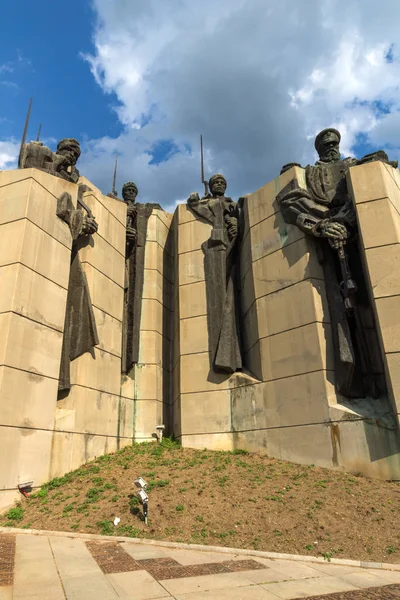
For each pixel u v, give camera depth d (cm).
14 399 978
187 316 1484
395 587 521
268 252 1334
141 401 1518
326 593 492
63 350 1191
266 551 683
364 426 1004
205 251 1519
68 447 1130
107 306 1416
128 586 497
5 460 931
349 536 721
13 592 467
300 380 1145
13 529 807
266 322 1284
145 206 1778
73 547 681
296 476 998
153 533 755
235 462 1134
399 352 963
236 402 1304
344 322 1109
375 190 1104
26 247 1089
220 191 1611
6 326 997
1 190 1166
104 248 1446
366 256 1060
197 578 535
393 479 938
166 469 1105
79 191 1408
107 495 940
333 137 1362
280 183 1352
